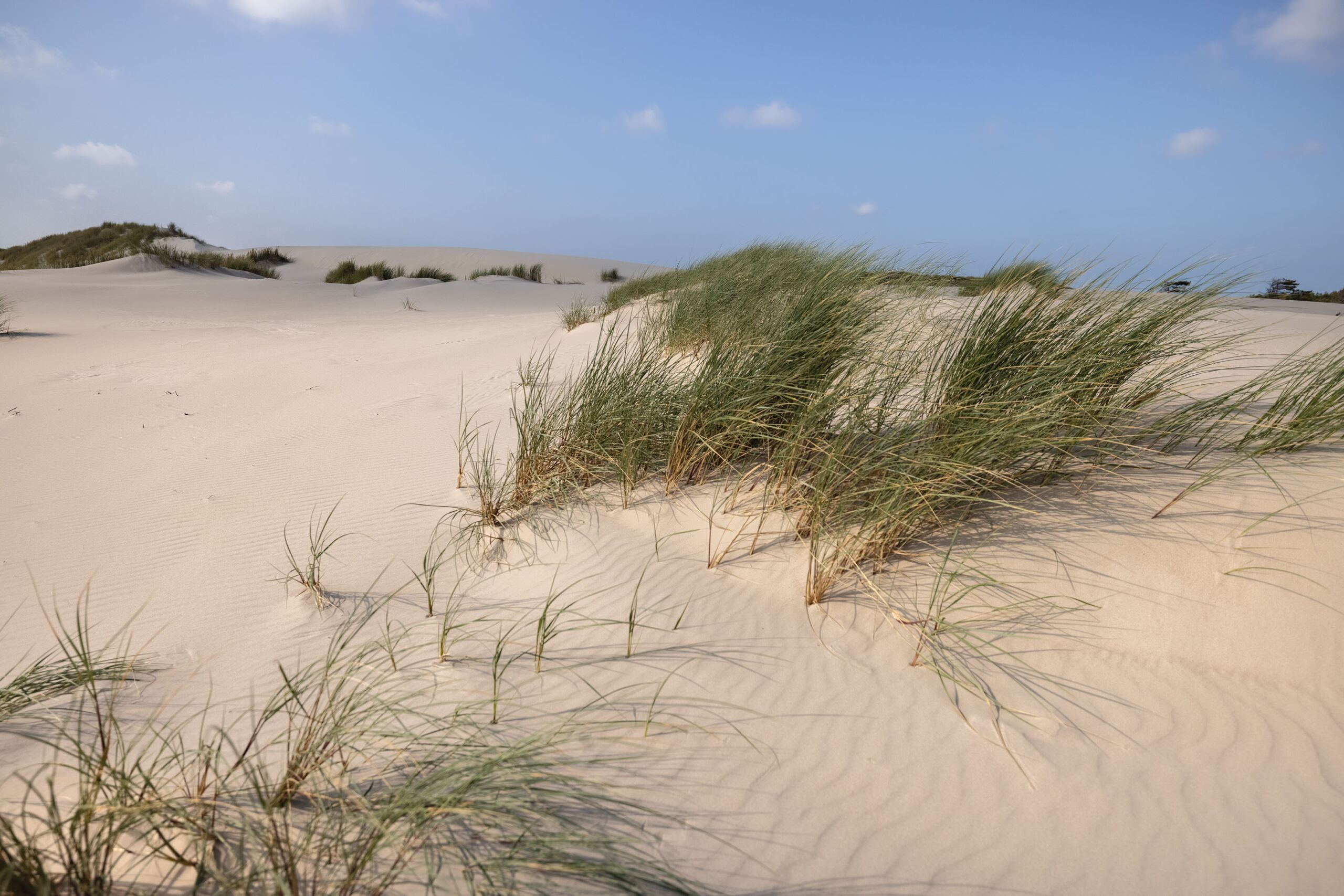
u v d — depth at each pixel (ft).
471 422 19.85
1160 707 8.46
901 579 10.64
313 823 6.40
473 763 6.80
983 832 7.02
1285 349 21.04
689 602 10.54
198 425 20.84
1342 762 7.66
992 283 17.54
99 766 6.57
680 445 13.62
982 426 11.34
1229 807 7.27
